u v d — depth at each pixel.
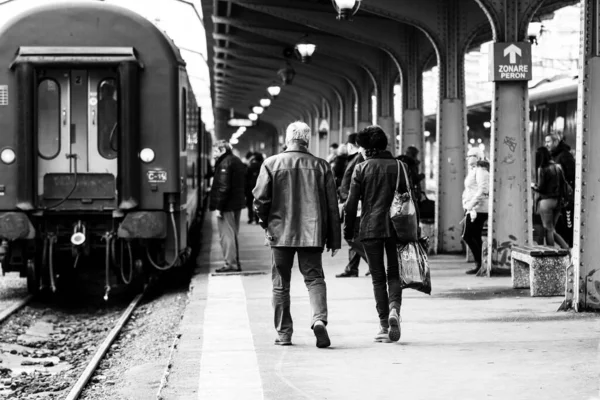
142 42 16.89
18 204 16.48
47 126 16.91
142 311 17.22
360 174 10.51
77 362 12.98
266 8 27.27
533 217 21.02
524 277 15.48
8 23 16.67
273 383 8.67
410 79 27.91
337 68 36.19
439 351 10.05
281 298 10.70
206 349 10.51
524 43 16.77
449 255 21.42
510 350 9.95
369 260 10.62
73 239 16.67
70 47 16.61
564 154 19.59
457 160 21.77
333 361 9.66
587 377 8.47
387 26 27.77
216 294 15.63
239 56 41.06
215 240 28.30
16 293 19.08
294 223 10.31
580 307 12.56
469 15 21.83
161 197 16.94
